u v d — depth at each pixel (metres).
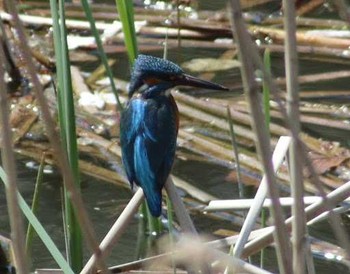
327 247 10.65
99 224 11.20
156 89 9.81
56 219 11.34
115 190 12.02
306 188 11.70
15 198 5.95
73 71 14.46
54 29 8.31
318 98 13.59
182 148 12.71
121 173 12.34
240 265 7.14
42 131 13.16
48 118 5.75
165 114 9.56
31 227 8.26
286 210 10.99
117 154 12.66
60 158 5.82
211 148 12.65
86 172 12.38
